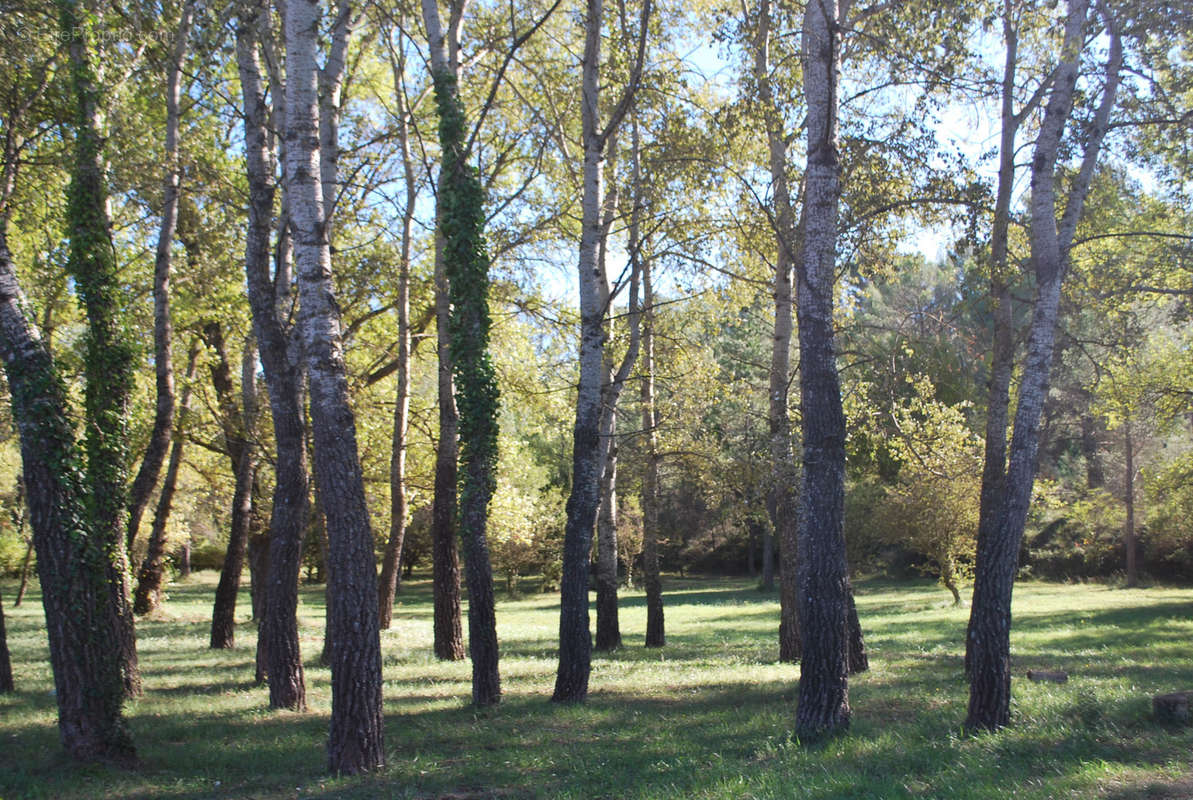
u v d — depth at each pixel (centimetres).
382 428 2375
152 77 1395
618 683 1390
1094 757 726
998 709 862
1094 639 1939
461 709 1154
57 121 1268
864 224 1157
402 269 1838
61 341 1803
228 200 1545
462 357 1162
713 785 691
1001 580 876
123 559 1266
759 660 1719
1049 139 936
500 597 4850
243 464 2002
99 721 835
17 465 3119
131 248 1761
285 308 1301
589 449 1229
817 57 919
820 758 768
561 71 1595
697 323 1844
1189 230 1588
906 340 1411
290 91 869
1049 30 1101
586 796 699
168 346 1356
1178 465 3133
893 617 2986
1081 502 4100
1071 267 1275
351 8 1230
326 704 1234
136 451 2123
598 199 1260
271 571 1216
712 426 1772
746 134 1295
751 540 5506
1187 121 1038
